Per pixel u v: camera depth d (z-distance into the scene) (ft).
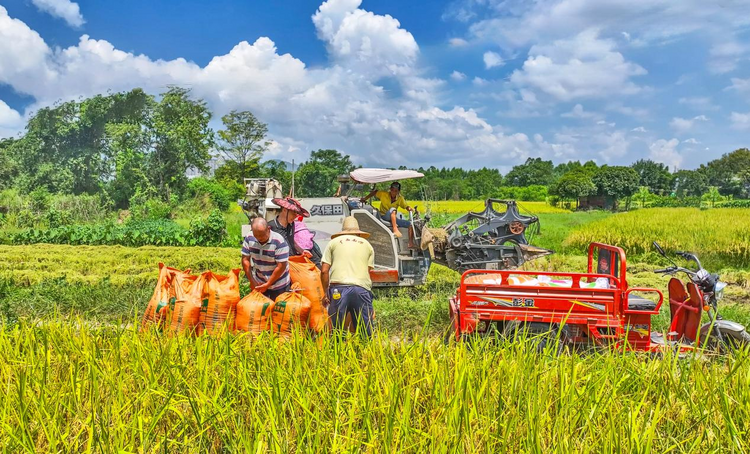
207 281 18.47
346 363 13.12
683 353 19.03
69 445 9.89
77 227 85.71
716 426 10.70
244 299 18.33
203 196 180.24
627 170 272.10
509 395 11.46
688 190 405.59
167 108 222.89
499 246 38.24
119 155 198.90
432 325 27.14
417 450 9.73
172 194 187.11
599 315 20.61
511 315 20.77
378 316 27.96
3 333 14.40
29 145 216.95
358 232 21.35
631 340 20.56
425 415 11.04
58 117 218.59
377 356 13.26
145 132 210.38
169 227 97.25
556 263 53.42
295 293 18.25
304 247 22.75
